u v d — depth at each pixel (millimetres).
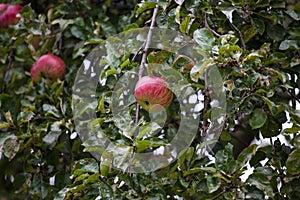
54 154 2104
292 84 1938
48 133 2041
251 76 1764
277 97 1848
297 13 1962
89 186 1714
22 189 2129
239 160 1719
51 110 2047
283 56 1826
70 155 2111
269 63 1829
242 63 1762
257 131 2008
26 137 2064
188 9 1849
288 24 1981
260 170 1758
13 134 2062
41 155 2096
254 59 1774
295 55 1914
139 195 1712
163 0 1862
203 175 1748
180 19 1888
